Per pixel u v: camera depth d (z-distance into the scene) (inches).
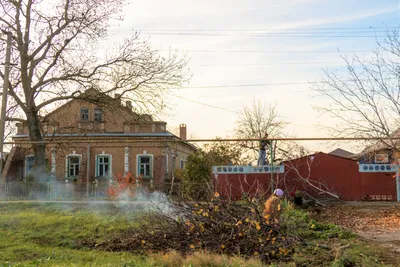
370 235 441.7
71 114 1214.3
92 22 943.7
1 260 364.8
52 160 1220.5
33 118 950.4
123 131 1291.8
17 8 913.5
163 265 341.1
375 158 712.4
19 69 907.4
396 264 319.9
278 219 399.2
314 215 559.8
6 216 558.6
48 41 946.1
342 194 647.8
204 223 398.3
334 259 334.0
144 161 1258.0
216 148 775.1
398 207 592.4
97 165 1266.0
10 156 1187.9
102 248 428.8
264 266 328.2
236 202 429.7
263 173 645.9
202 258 340.2
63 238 472.7
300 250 368.2
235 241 379.2
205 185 538.6
